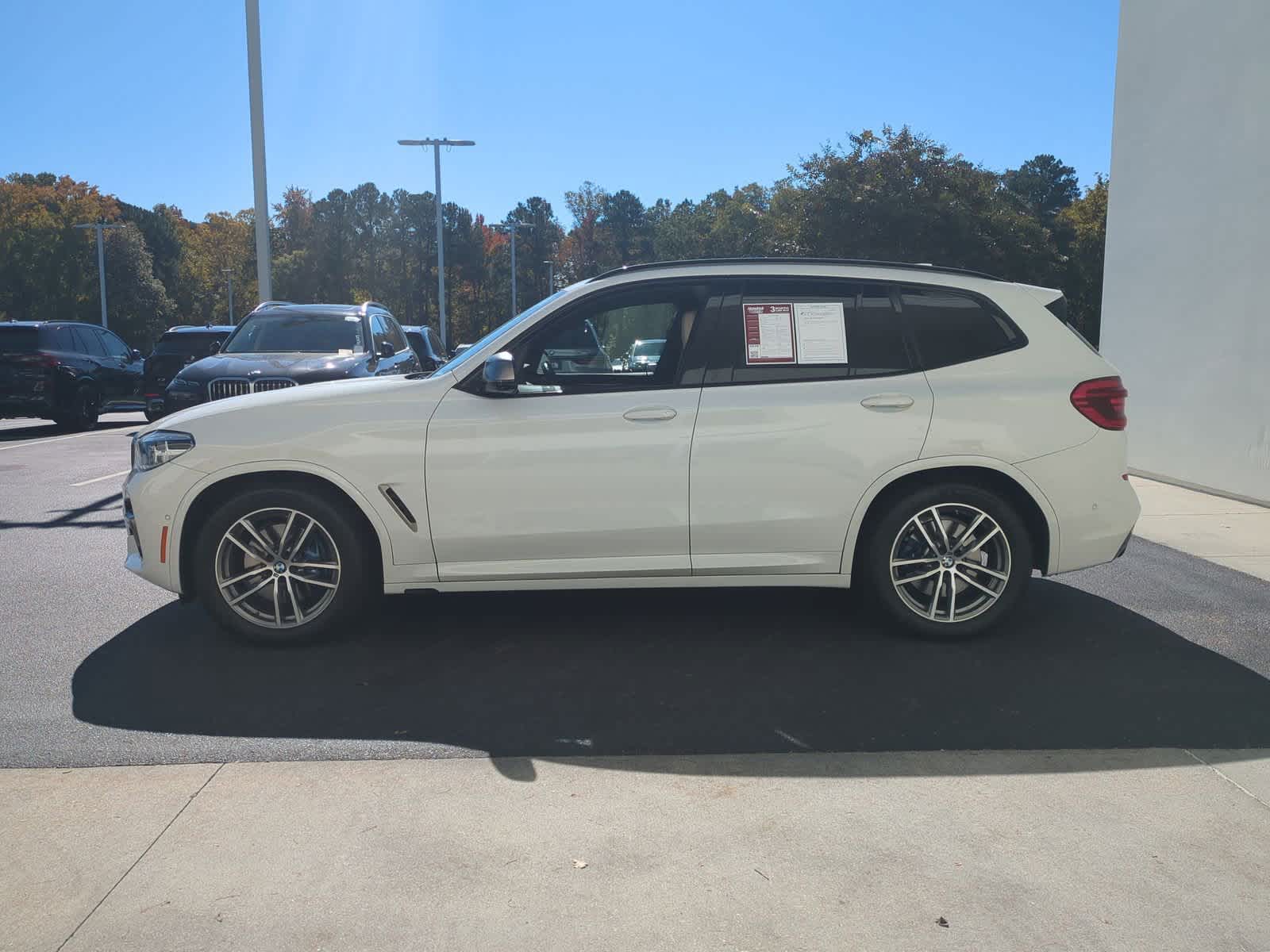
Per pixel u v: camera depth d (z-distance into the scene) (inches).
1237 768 131.1
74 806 121.5
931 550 181.9
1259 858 108.6
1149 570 237.9
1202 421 341.1
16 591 225.9
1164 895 101.8
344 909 99.8
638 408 176.7
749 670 170.9
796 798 123.1
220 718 150.1
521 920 97.8
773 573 181.0
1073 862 108.1
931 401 177.8
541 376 180.9
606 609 210.2
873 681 164.9
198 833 114.8
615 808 120.8
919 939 94.6
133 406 925.2
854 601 214.7
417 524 177.8
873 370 180.2
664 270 184.5
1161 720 147.6
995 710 151.9
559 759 134.9
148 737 142.8
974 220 1050.1
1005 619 187.9
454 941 94.7
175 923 97.6
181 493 177.6
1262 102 305.3
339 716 150.9
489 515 177.5
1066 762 133.0
